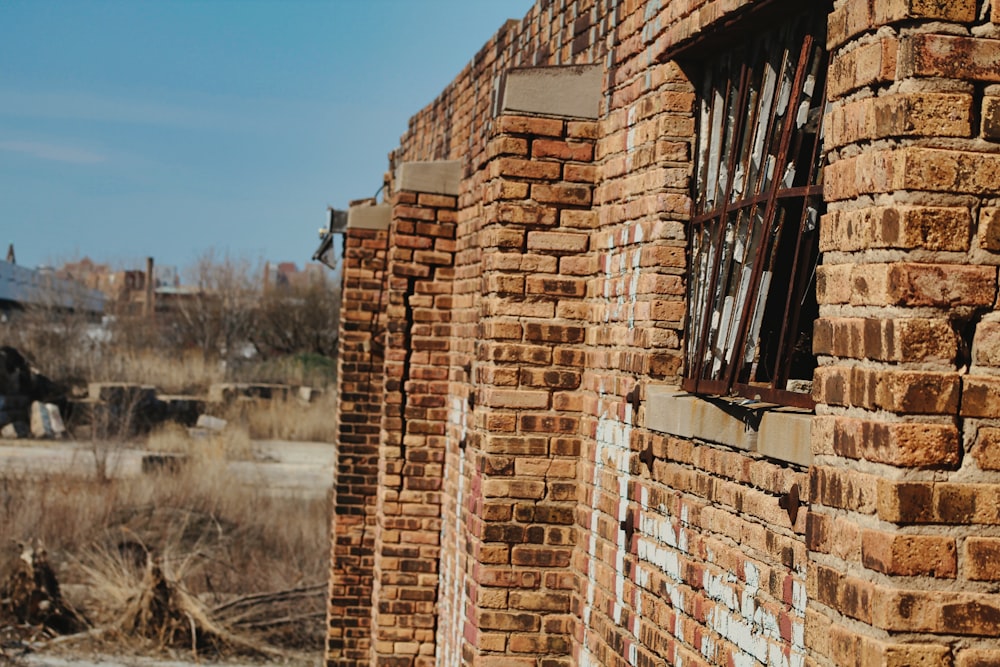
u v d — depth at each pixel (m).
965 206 2.90
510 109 6.00
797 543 3.62
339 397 11.43
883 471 2.92
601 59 6.04
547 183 6.03
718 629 4.18
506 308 6.01
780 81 4.20
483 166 7.91
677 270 5.09
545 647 6.02
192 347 50.41
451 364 8.77
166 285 81.81
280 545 18.95
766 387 4.10
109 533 18.80
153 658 15.38
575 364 6.04
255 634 16.27
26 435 31.67
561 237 6.03
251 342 52.81
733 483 4.17
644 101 5.34
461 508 7.70
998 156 2.91
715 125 4.91
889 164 2.95
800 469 3.66
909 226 2.89
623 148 5.63
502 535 6.01
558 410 6.04
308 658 15.87
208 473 22.36
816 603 3.19
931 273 2.89
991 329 2.90
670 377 5.09
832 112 3.23
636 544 5.11
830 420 3.16
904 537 2.86
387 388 9.02
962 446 2.88
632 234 5.42
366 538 11.32
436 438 8.97
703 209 4.96
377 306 11.49
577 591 5.95
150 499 20.30
